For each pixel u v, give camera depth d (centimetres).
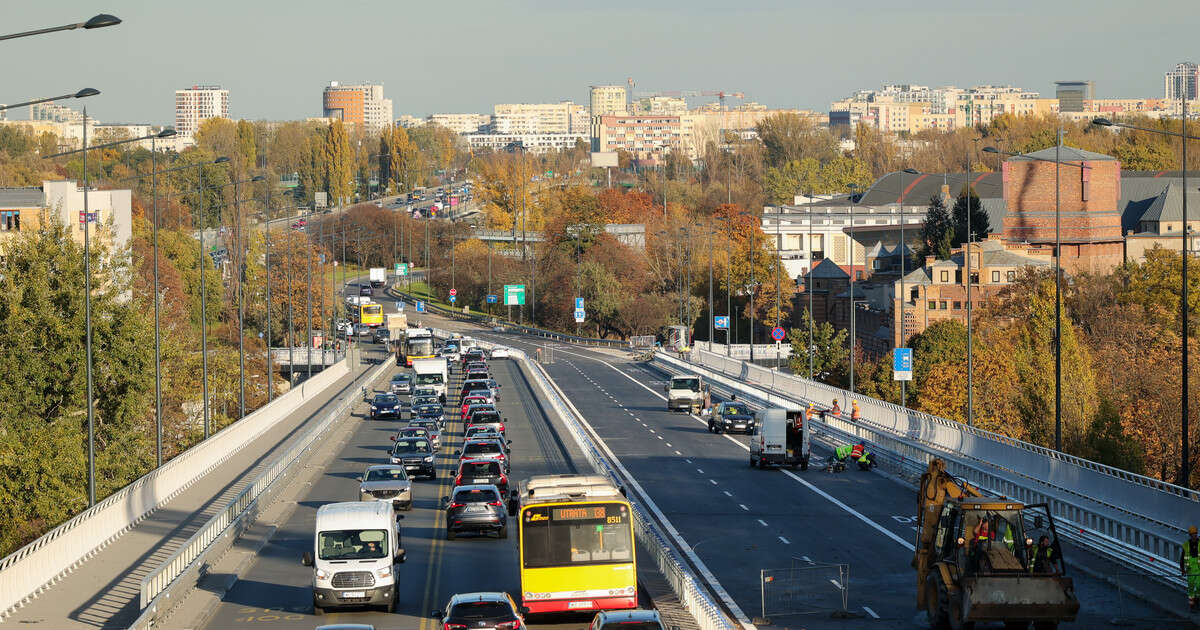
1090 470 10188
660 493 12538
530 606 7225
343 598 7431
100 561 8912
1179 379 17188
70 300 15350
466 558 9281
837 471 14162
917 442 15000
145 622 6644
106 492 14450
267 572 8894
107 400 15550
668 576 8194
